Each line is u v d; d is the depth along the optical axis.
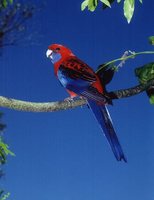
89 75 3.41
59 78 3.70
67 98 2.95
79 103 3.08
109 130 3.15
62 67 3.74
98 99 3.20
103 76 3.31
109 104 3.10
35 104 2.82
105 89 3.30
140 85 3.12
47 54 4.01
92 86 3.31
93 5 3.24
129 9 3.07
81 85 3.38
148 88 3.16
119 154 3.10
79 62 3.77
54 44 4.00
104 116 3.18
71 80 3.50
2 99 2.75
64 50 3.91
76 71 3.56
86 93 3.26
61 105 2.90
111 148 3.12
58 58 3.89
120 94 3.09
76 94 3.43
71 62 3.79
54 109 2.87
